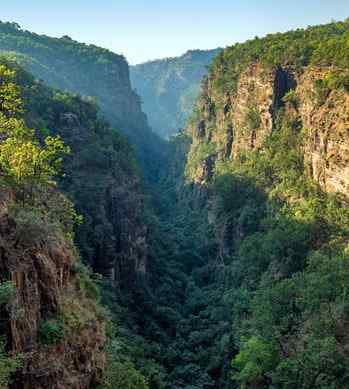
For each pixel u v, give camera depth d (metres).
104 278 69.56
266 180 100.12
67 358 25.67
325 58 88.19
